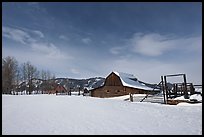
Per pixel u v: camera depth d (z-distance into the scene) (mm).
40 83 108500
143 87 62938
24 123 10727
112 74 63219
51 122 10961
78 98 27875
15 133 8828
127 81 62250
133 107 17359
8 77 81500
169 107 17562
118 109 16094
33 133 8828
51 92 108938
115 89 61875
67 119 11789
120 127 9883
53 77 111688
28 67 96125
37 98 28234
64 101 23016
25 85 96312
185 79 24078
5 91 80125
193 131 9234
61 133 8812
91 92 66438
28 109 15984
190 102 21688
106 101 23000
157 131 9203
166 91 24984
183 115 13352
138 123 10797
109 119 11836
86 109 16000
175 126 10164
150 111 15086
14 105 18766
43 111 14898
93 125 10273
